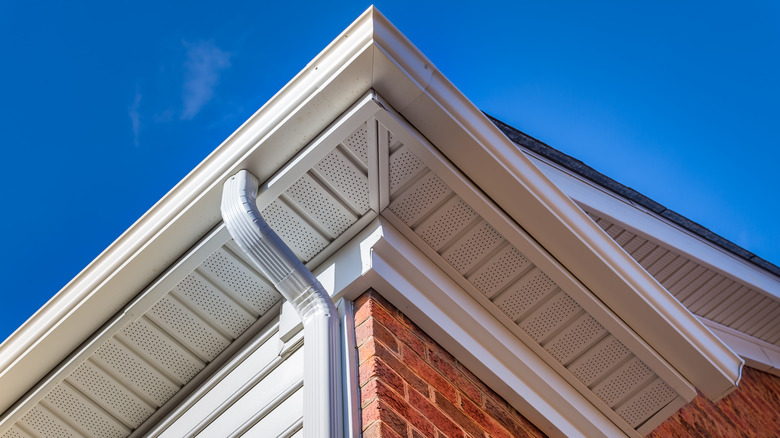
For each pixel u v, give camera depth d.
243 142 2.68
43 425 3.17
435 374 2.65
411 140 2.61
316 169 2.68
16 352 3.03
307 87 2.57
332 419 2.26
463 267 2.93
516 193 2.78
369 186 2.72
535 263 2.90
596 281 2.97
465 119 2.63
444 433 2.45
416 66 2.54
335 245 2.87
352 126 2.57
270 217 2.78
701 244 5.75
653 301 3.03
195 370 3.12
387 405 2.32
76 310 2.95
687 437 4.70
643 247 5.48
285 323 2.84
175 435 2.99
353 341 2.55
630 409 3.24
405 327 2.71
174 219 2.79
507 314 3.04
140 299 2.91
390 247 2.75
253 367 2.91
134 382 3.11
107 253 2.89
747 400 5.87
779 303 6.25
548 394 3.08
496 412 2.83
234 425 2.79
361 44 2.49
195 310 2.99
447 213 2.80
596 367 3.15
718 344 3.16
